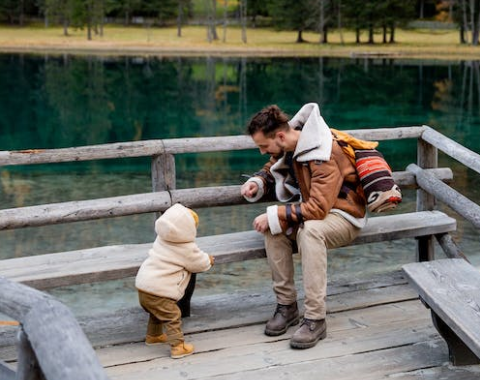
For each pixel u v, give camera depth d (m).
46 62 38.09
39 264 3.31
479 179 10.07
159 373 3.03
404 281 4.06
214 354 3.20
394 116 19.33
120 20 89.75
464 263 3.11
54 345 1.49
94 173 10.77
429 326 3.47
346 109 20.77
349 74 32.09
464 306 2.70
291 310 3.41
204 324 3.51
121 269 3.25
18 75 30.44
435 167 4.28
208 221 7.34
